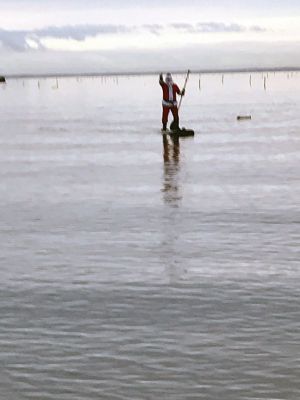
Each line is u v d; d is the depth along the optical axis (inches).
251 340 270.1
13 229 480.1
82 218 511.5
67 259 398.0
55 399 225.3
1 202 587.2
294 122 1423.5
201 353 258.5
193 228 470.9
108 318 299.0
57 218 514.0
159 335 277.7
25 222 502.3
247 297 323.6
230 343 267.6
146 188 641.0
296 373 240.1
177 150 952.3
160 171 753.6
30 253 413.7
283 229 462.6
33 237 454.9
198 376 239.3
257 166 777.6
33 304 319.9
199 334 277.7
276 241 430.0
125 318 298.4
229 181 674.2
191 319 295.4
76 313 306.5
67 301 323.3
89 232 465.7
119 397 225.8
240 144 1015.0
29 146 1055.6
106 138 1159.0
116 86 6102.4
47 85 7480.3
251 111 1836.9
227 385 232.5
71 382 237.0
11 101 2957.7
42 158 901.8
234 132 1225.4
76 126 1443.2
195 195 599.5
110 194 613.0
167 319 296.0
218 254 401.7
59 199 594.9
